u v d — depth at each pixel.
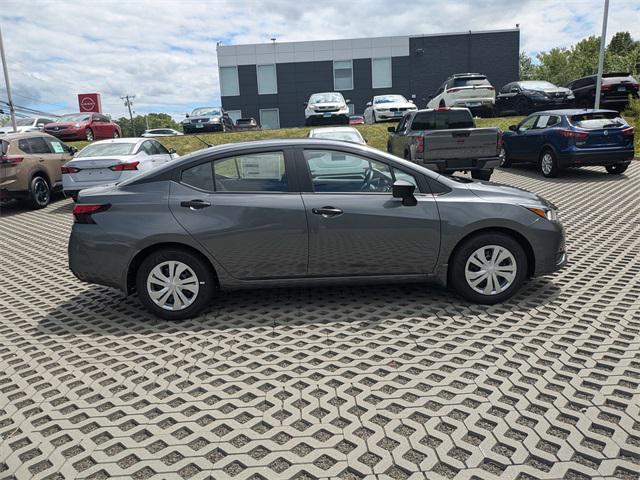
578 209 8.79
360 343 3.95
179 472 2.57
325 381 3.41
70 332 4.36
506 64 40.66
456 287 4.62
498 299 4.61
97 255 4.39
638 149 17.05
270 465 2.60
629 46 69.31
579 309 4.45
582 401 3.05
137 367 3.69
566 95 20.33
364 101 41.66
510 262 4.59
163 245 4.45
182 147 18.91
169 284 4.46
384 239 4.47
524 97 20.78
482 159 10.75
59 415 3.11
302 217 4.40
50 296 5.32
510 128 14.38
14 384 3.51
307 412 3.05
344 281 4.57
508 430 2.82
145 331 4.32
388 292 5.01
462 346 3.84
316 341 4.01
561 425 2.83
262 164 4.52
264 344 3.99
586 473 2.46
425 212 4.48
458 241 4.52
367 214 4.43
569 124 12.09
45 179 11.62
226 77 41.31
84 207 4.44
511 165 15.55
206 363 3.72
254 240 4.40
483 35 40.19
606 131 11.87
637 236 6.82
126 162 10.15
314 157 4.54
